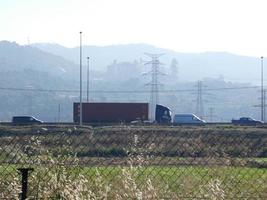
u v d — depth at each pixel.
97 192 14.34
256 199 16.48
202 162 18.19
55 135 17.25
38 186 14.55
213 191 15.03
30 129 50.09
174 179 17.16
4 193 14.49
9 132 46.47
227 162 17.36
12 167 15.34
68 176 14.80
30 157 15.32
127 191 14.15
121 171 14.84
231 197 16.27
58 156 15.12
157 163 18.00
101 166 16.56
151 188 14.39
